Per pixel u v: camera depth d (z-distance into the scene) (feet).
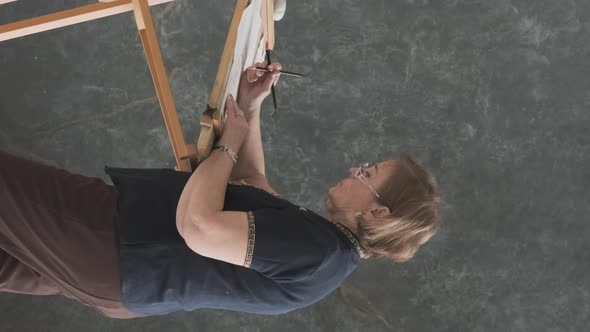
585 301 16.93
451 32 17.48
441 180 17.37
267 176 17.67
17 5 17.67
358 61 17.65
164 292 5.82
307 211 5.83
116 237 5.78
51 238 5.83
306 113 17.70
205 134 5.43
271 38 7.45
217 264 5.69
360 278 17.35
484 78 17.39
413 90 17.56
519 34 17.35
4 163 5.88
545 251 17.04
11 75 17.92
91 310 17.70
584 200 17.03
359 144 17.62
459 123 17.42
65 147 17.95
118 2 7.16
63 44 17.93
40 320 17.69
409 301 17.25
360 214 5.85
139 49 17.97
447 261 17.22
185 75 17.87
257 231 5.35
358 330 17.28
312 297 5.68
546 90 17.26
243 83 6.53
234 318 17.52
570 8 17.24
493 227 17.17
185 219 5.25
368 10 17.66
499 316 17.10
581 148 17.12
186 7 17.81
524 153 17.24
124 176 6.08
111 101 17.97
